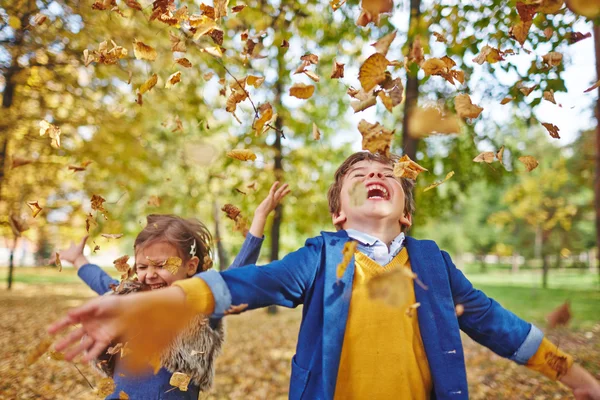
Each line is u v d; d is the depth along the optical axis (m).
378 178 1.90
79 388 4.74
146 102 7.19
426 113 1.74
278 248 11.09
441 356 1.67
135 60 6.36
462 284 1.86
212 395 5.04
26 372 5.23
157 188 12.66
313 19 5.26
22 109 6.96
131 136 7.57
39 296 14.91
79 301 13.73
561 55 2.46
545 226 15.27
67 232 13.13
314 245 1.83
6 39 5.86
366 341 1.64
